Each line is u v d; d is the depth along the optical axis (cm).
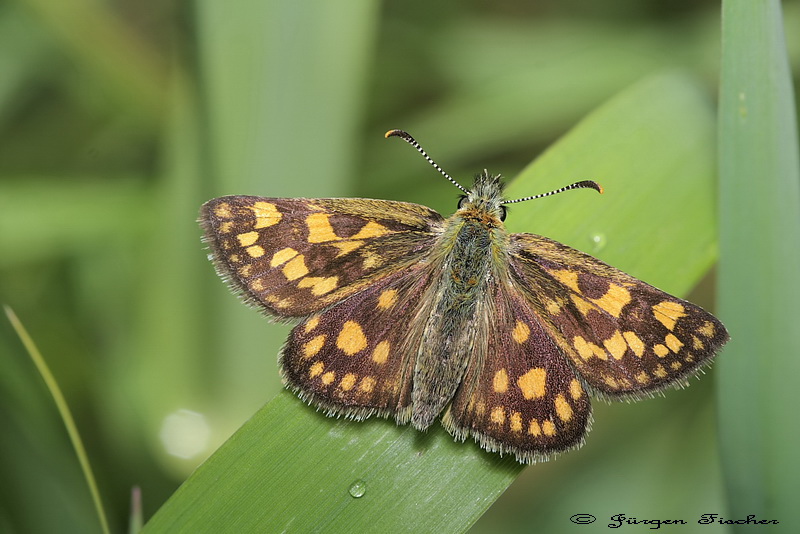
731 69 19
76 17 22
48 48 22
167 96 22
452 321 19
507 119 22
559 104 22
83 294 21
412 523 19
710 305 22
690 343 19
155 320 21
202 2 20
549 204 20
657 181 20
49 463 20
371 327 19
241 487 19
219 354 21
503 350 19
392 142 22
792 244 19
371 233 20
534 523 21
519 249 20
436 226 20
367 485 19
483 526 21
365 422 19
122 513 21
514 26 22
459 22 22
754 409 19
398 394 19
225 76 20
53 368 21
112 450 21
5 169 22
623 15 22
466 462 19
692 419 21
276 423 19
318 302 19
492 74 22
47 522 20
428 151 22
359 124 21
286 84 20
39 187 21
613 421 21
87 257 21
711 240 20
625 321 19
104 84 22
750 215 19
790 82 19
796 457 19
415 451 19
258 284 19
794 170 19
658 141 20
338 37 20
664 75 20
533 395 19
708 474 21
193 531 19
